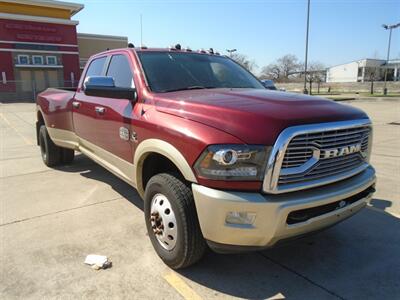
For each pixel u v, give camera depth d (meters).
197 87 4.06
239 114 2.84
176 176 3.23
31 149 8.99
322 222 2.93
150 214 3.50
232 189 2.71
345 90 54.81
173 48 4.77
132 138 3.80
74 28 39.28
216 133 2.79
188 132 2.94
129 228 4.19
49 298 2.91
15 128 13.28
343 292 3.02
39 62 37.59
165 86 3.92
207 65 4.58
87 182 5.98
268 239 2.72
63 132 6.10
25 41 36.44
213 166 2.73
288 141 2.65
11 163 7.36
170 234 3.24
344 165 3.12
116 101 4.26
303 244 3.83
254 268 3.37
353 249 3.73
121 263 3.43
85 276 3.22
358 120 3.14
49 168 6.93
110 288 3.05
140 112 3.67
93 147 5.05
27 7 36.38
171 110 3.30
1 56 35.38
